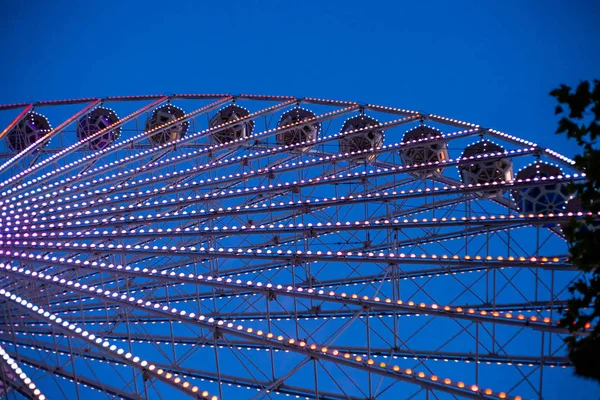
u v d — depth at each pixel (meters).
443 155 48.22
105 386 26.88
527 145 44.66
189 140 46.94
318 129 51.47
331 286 40.53
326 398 29.06
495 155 41.91
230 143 45.47
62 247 33.94
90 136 47.19
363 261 32.12
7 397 25.58
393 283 32.03
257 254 32.69
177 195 44.16
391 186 47.28
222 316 38.59
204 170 41.84
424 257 31.67
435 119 49.16
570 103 17.12
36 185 40.91
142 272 31.50
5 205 38.12
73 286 30.02
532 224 34.31
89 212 38.69
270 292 29.95
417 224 34.22
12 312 33.91
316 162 42.59
